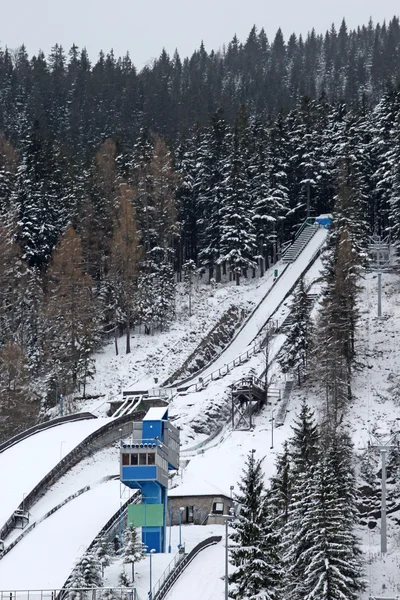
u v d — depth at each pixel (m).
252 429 174.62
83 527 137.88
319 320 185.62
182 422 178.88
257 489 111.38
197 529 141.25
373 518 146.00
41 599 112.81
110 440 175.38
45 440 169.00
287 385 186.62
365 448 157.75
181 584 119.62
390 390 178.75
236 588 107.06
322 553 112.62
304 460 132.38
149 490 134.50
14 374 194.62
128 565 124.38
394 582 125.38
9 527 138.12
